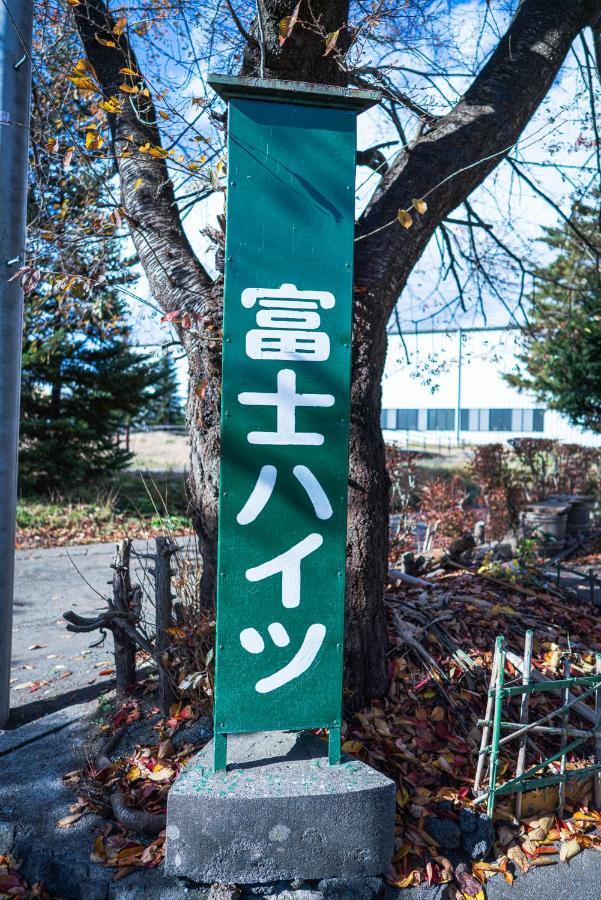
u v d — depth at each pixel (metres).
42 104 5.83
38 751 3.51
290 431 2.64
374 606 3.57
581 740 3.18
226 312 2.60
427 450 26.86
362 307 3.62
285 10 3.50
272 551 2.64
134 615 3.76
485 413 30.66
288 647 2.67
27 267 3.70
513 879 2.75
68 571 8.26
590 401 13.11
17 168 3.91
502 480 10.83
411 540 7.50
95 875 2.63
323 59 3.72
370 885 2.56
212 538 3.72
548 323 7.54
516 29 4.59
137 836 2.83
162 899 2.50
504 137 4.24
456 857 2.82
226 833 2.49
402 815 2.93
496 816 3.01
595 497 11.49
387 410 33.81
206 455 3.70
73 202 5.85
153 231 4.09
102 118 5.89
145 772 3.14
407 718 3.45
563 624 4.88
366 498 3.55
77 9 4.53
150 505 13.20
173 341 4.17
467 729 3.48
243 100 2.60
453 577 5.67
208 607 3.74
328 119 2.65
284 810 2.51
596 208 7.13
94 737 3.59
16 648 5.43
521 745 2.99
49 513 11.84
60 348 12.53
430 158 4.05
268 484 2.64
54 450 13.55
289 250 2.63
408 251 3.89
